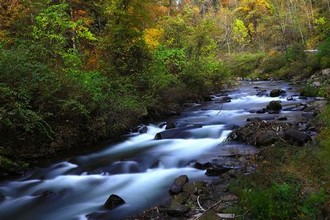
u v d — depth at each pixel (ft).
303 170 21.59
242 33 163.73
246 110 53.52
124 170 30.60
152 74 55.93
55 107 37.65
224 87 88.43
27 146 34.96
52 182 29.17
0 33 45.75
